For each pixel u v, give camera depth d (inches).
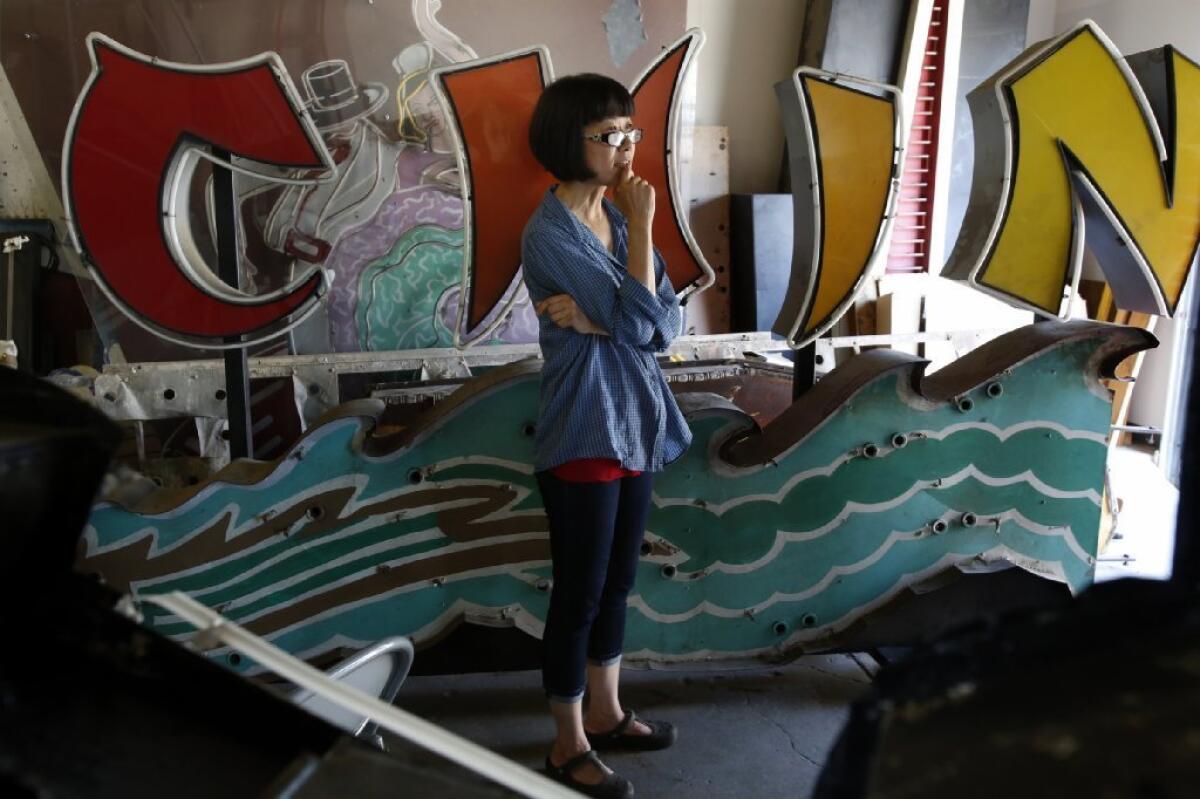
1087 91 95.0
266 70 91.1
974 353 107.7
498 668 101.7
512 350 155.9
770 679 109.9
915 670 28.5
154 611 94.0
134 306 94.5
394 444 94.5
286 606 95.9
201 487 92.7
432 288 161.3
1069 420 104.5
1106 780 23.6
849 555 103.1
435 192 159.9
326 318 158.6
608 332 77.9
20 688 37.0
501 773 39.4
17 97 146.1
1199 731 23.4
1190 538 46.8
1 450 34.3
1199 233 99.3
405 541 96.7
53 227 150.4
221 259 97.0
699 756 95.8
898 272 181.5
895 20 176.2
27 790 33.2
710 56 184.5
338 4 152.9
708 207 182.2
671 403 85.1
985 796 24.7
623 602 90.3
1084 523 107.3
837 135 93.8
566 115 76.3
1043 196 96.7
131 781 35.4
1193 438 46.9
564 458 78.7
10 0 143.6
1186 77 95.8
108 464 38.1
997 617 28.4
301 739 40.1
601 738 95.6
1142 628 26.6
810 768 94.3
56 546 38.4
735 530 100.4
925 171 179.9
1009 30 180.4
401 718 40.0
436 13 156.5
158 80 91.0
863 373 99.6
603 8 163.2
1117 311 185.8
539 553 98.7
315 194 155.7
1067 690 25.8
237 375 99.6
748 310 179.8
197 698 39.2
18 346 147.6
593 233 80.5
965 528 105.0
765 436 100.3
